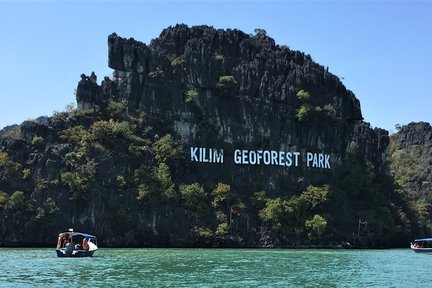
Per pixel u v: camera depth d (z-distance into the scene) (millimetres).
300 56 163375
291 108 152375
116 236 124938
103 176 128250
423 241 119250
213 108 147875
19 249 109438
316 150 153250
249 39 159625
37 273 63938
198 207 133125
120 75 145750
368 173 157375
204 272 66000
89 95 141375
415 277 65875
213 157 144000
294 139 151125
